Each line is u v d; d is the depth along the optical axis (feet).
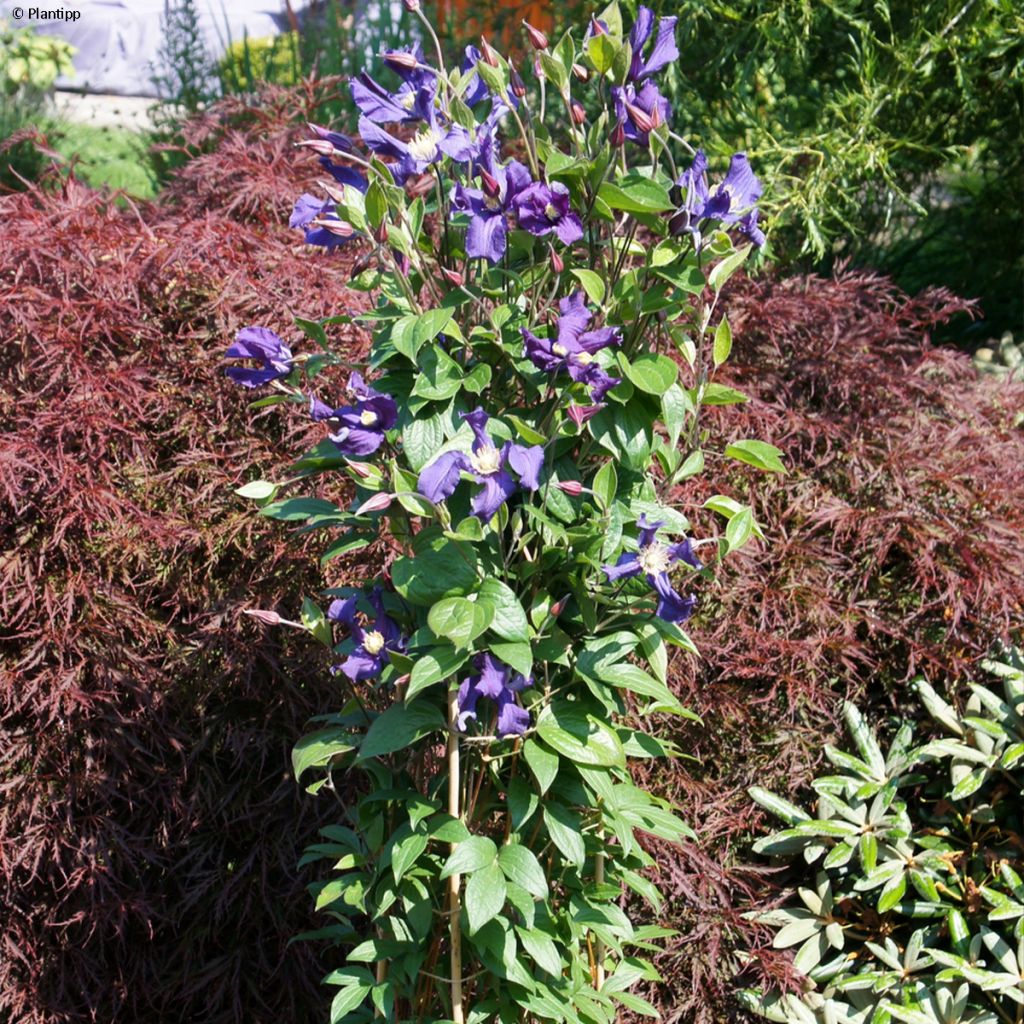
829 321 10.40
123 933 8.65
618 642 5.83
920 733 9.32
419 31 18.85
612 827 6.08
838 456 9.77
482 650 5.50
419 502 5.34
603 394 5.57
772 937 8.79
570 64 5.60
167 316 9.01
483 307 5.71
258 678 8.54
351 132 15.78
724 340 5.89
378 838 6.05
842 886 9.01
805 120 15.55
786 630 8.88
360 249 9.91
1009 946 8.24
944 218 18.07
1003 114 16.22
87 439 8.25
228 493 8.71
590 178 5.47
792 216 15.14
